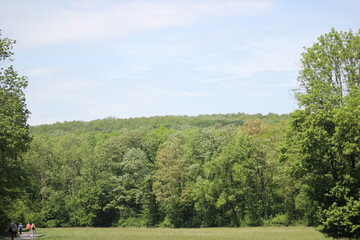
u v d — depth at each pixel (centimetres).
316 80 4109
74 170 11294
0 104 4506
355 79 4150
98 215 10662
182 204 9412
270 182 8331
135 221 10356
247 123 11988
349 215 3569
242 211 8581
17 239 4966
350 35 4238
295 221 7756
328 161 4009
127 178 10556
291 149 4159
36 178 10856
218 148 9225
